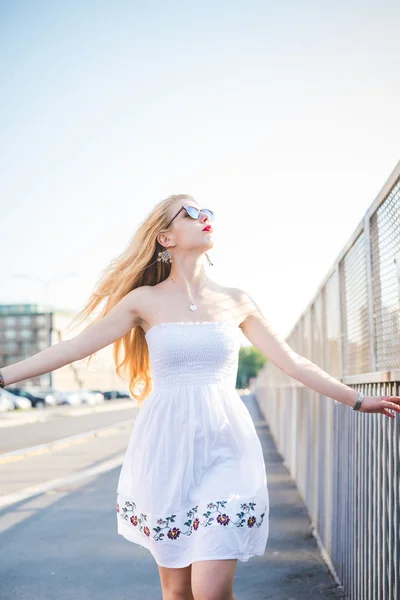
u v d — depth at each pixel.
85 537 6.30
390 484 3.07
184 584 2.88
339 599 4.29
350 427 4.29
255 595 4.45
